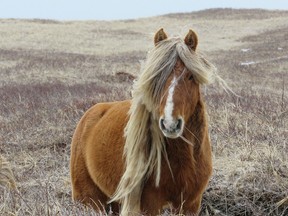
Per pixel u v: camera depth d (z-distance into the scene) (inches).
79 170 281.4
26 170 420.2
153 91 214.4
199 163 232.2
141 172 229.1
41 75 1072.8
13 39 2027.6
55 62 1314.0
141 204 234.8
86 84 863.7
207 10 2994.6
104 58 1477.6
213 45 1932.8
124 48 1881.2
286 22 2410.2
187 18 2765.7
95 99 601.6
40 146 481.7
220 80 232.7
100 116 282.0
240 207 322.7
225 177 345.4
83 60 1389.0
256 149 388.2
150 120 225.9
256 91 703.7
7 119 577.9
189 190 232.1
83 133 283.9
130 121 229.3
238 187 332.5
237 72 1112.8
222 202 327.6
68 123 522.3
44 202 240.8
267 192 326.0
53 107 607.5
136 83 224.8
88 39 2128.4
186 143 225.9
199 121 229.1
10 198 252.2
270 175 340.5
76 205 255.9
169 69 211.8
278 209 319.0
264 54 1530.5
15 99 698.2
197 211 243.6
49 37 2127.2
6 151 473.1
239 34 2230.6
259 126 450.9
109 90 716.0
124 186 233.5
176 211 232.7
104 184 258.8
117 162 245.4
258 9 2972.4
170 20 2738.7
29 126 534.3
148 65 216.8
